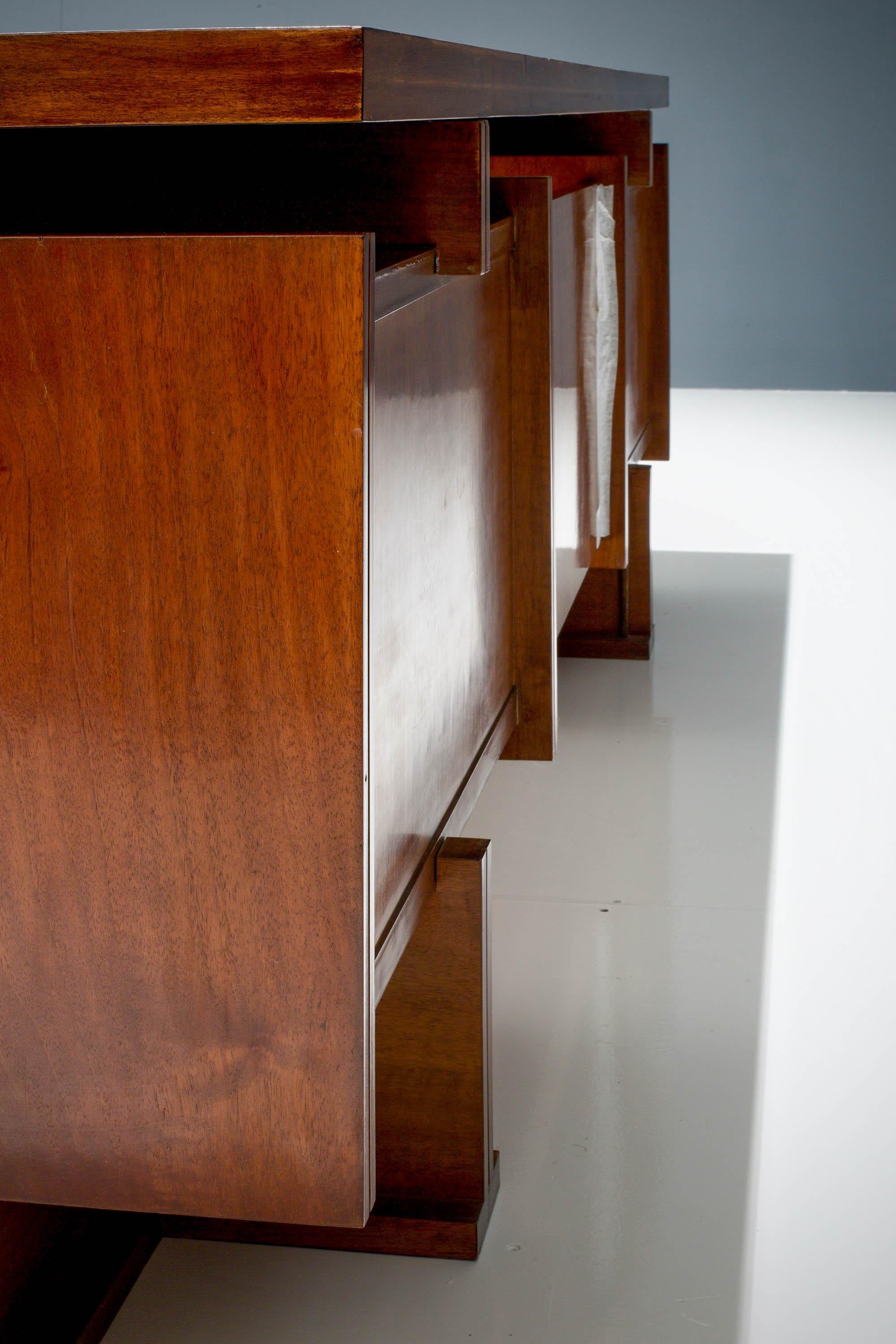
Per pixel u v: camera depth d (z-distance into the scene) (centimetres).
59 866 85
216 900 84
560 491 184
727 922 196
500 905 202
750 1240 128
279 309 76
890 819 232
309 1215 89
